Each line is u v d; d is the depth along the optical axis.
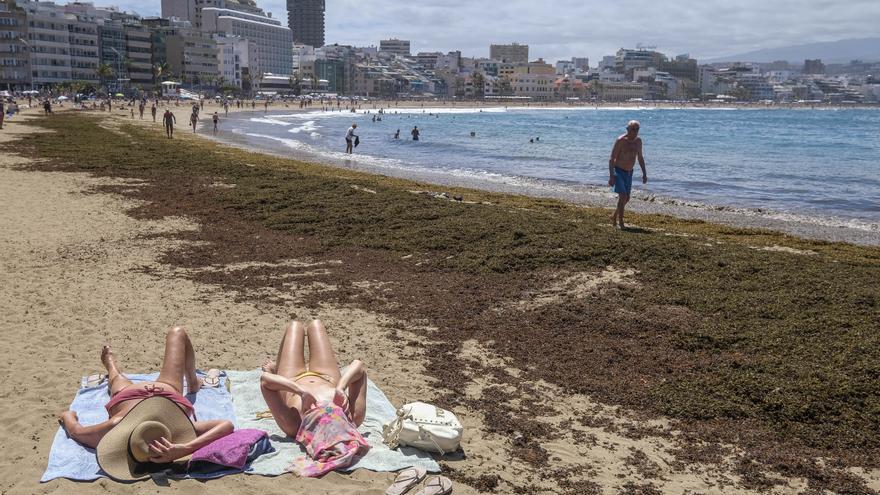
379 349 8.20
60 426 5.69
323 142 51.84
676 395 7.05
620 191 15.92
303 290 10.66
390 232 14.84
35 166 25.06
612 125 106.75
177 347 5.98
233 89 193.62
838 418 6.52
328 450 5.38
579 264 12.10
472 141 58.00
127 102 132.50
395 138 56.84
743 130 93.81
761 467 5.75
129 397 5.36
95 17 178.38
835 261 12.92
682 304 9.91
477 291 10.71
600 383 7.39
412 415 5.78
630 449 6.00
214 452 5.18
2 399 6.32
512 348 8.38
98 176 23.19
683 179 30.12
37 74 146.00
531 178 29.64
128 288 10.33
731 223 19.20
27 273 10.91
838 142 63.66
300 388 5.59
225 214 16.95
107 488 4.90
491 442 6.00
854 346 8.09
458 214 16.84
